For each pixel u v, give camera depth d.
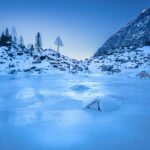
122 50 79.88
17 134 6.48
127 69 49.66
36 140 5.96
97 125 7.49
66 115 8.97
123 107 10.69
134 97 14.52
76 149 5.37
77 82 27.23
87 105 10.48
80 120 8.10
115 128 7.11
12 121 7.97
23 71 46.75
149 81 29.16
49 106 11.03
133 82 27.72
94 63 64.44
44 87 20.89
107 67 51.25
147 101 12.76
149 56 61.81
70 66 55.94
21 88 19.92
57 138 6.15
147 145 5.63
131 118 8.45
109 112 9.58
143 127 7.25
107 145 5.62
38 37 88.31
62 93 16.58
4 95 15.26
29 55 68.75
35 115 8.94
